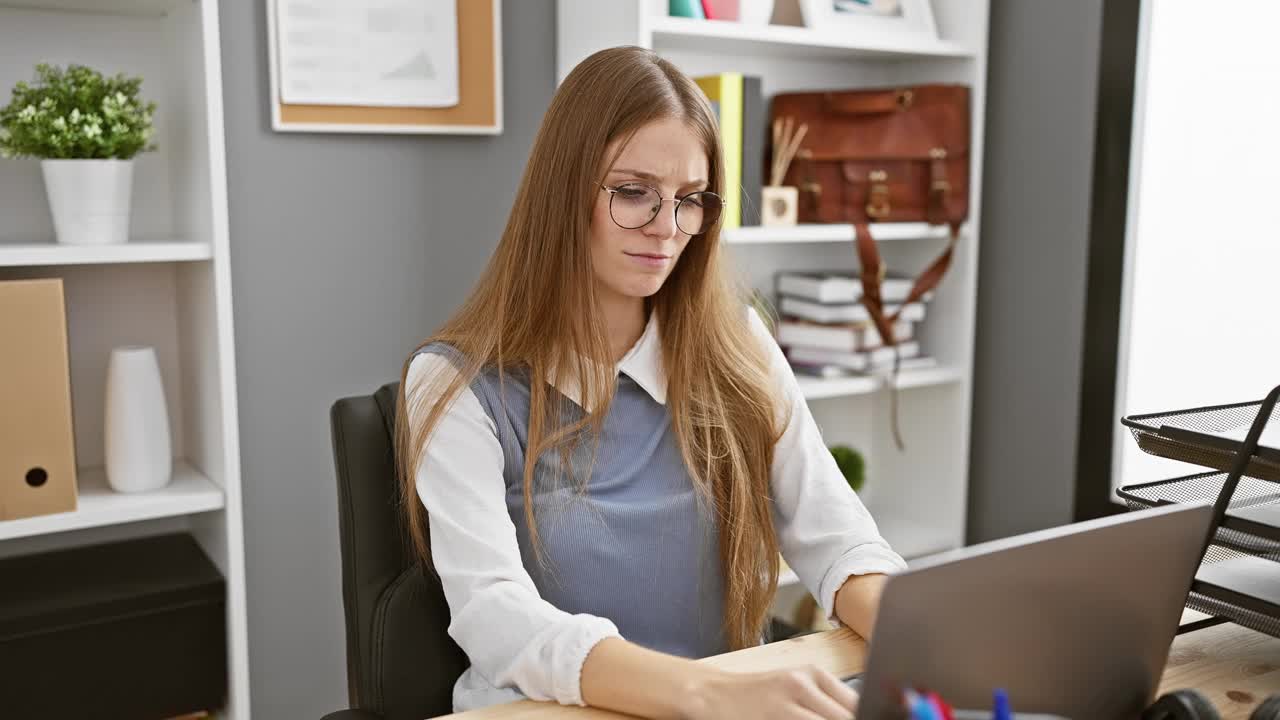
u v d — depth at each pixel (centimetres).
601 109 126
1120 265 236
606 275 130
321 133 215
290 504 221
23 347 169
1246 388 220
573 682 100
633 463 135
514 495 130
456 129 224
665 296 140
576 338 131
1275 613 105
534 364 132
